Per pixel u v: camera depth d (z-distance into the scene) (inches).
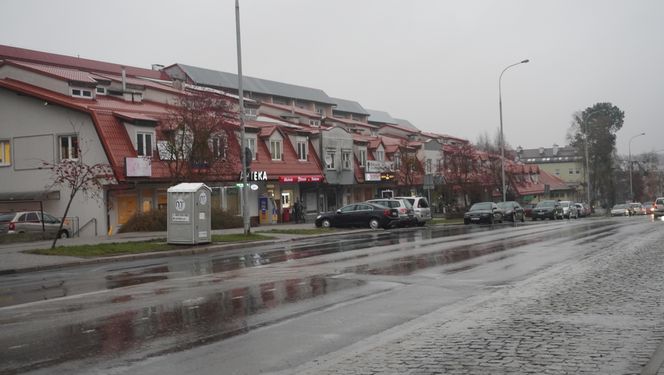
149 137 1386.6
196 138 1149.7
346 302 408.5
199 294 453.7
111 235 1195.9
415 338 301.3
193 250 894.4
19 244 989.8
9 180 1437.0
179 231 933.8
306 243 1033.5
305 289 467.8
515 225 1534.2
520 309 370.6
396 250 797.2
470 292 442.9
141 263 751.1
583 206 2554.1
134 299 438.3
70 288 516.4
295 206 1750.7
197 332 323.9
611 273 523.5
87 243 953.5
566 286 457.7
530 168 3499.0
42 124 1395.2
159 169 1369.3
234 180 1544.0
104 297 453.1
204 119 1181.7
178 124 1171.9
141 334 320.8
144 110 1501.0
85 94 1477.6
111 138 1311.5
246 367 257.0
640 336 293.1
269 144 1729.8
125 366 260.8
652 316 340.2
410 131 2844.5
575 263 604.7
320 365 256.2
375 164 2154.3
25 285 549.3
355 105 3154.5
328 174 1940.2
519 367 246.1
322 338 307.0
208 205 957.8
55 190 1363.2
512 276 522.9
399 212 1417.3
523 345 281.3
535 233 1117.1
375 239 1062.4
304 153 1884.8
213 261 743.1
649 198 5251.0
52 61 1995.6
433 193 2217.0
